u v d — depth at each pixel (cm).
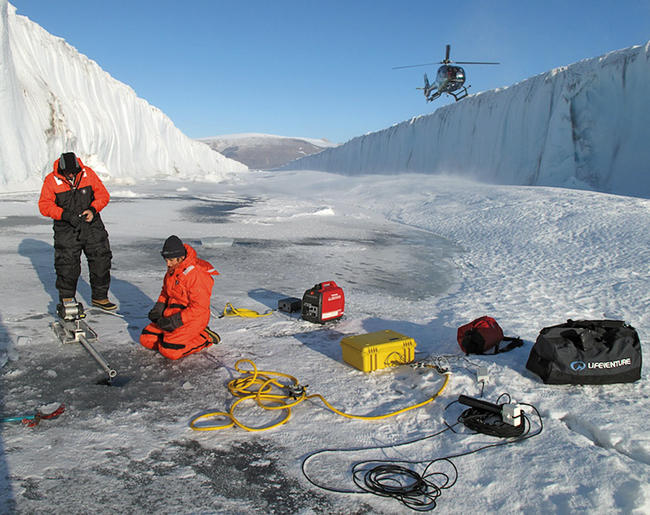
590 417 349
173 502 247
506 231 1452
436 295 783
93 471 269
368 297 744
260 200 3159
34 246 1002
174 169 6338
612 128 2386
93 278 577
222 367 437
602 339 418
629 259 981
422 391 403
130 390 379
